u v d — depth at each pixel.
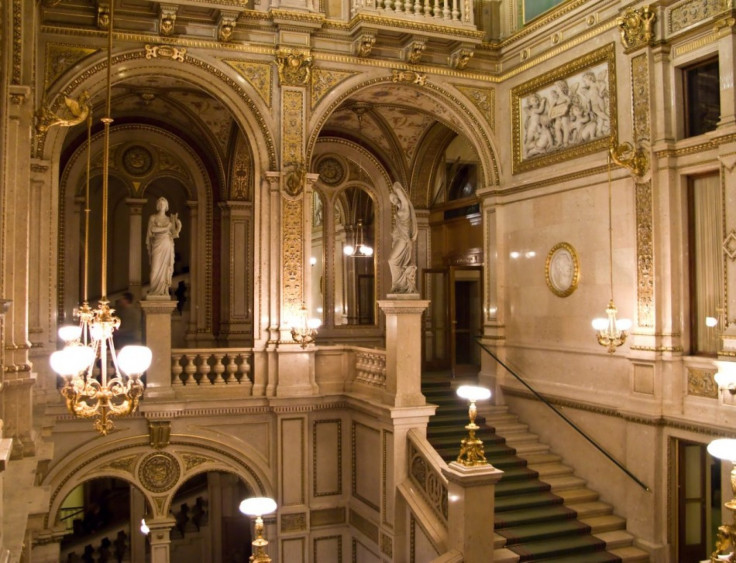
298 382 14.31
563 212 14.58
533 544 12.31
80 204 18.45
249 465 14.28
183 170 18.72
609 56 13.50
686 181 12.48
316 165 19.33
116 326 7.66
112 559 19.58
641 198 12.78
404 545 12.70
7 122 9.34
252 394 14.23
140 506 18.88
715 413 11.62
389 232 19.56
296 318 14.42
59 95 13.18
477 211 17.94
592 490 13.76
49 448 10.56
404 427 12.80
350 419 14.76
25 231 9.93
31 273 12.84
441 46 15.62
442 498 11.65
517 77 15.79
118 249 20.25
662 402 12.43
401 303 12.88
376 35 14.80
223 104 14.34
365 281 20.19
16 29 9.64
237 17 13.85
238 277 18.53
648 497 12.49
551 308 14.88
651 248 12.57
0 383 8.34
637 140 12.88
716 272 12.08
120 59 13.55
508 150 16.08
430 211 19.67
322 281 19.50
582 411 14.02
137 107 17.39
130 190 18.31
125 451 13.66
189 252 20.19
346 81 14.95
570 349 14.34
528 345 15.46
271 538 14.26
